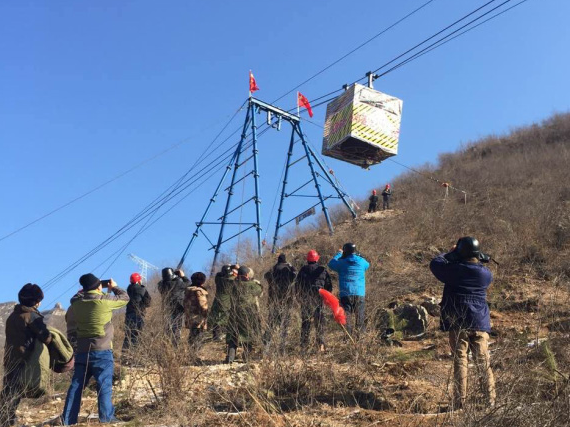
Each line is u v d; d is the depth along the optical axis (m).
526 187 20.77
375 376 6.57
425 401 5.56
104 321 6.11
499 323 9.06
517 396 4.41
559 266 11.73
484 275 5.71
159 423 5.50
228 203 20.97
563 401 4.22
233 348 8.40
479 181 24.09
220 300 9.47
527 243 13.13
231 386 6.57
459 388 5.07
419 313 9.29
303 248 17.81
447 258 5.90
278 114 22.22
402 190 29.33
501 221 14.81
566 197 17.52
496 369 5.09
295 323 7.50
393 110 16.02
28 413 6.88
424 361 7.41
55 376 8.54
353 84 15.70
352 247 9.05
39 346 6.11
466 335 5.48
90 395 7.56
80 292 6.28
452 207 17.70
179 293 9.76
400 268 13.45
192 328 9.38
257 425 5.02
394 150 15.81
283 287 8.72
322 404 5.71
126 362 7.71
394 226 16.56
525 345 5.53
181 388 6.03
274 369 6.36
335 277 13.98
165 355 6.23
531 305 9.80
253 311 7.33
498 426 4.16
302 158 22.34
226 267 9.66
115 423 5.75
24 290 6.21
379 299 10.05
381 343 8.21
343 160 16.80
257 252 19.14
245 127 21.59
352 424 5.05
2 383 6.21
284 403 5.84
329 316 9.09
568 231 13.41
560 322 7.64
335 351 7.56
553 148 30.69
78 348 6.05
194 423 5.22
